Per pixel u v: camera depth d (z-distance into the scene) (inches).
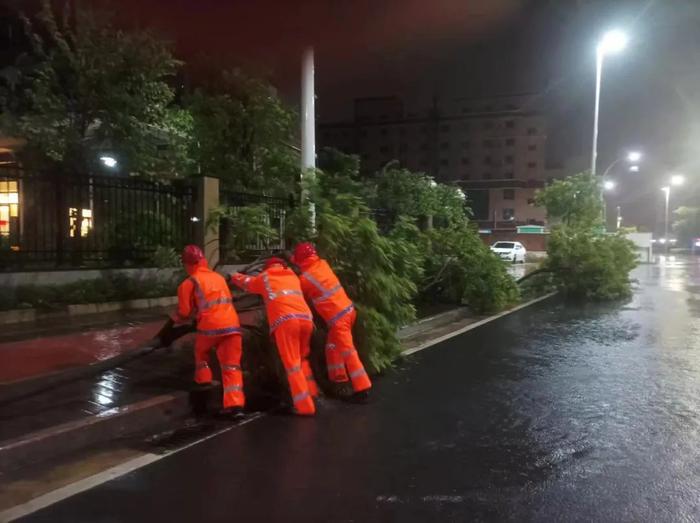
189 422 229.6
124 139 527.8
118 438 211.0
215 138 611.5
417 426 225.5
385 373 311.3
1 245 436.8
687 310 582.6
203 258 239.8
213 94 619.2
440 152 3727.9
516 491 169.2
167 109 609.9
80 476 177.9
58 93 531.5
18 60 634.2
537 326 476.7
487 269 546.0
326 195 325.4
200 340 232.8
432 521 151.3
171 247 496.1
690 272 1230.9
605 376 305.0
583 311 577.9
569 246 697.6
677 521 152.2
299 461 190.2
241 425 226.2
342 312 255.0
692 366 327.6
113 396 236.5
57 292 413.1
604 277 686.5
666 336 426.0
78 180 457.7
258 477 177.8
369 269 292.7
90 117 526.9
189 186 508.7
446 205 810.8
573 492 168.7
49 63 521.0
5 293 387.5
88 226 501.0
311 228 303.9
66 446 197.8
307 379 254.7
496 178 3624.5
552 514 155.3
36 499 162.4
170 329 243.4
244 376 268.4
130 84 526.6
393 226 536.4
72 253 467.2
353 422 230.1
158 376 266.5
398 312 313.9
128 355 235.9
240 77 601.0
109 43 508.7
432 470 183.6
